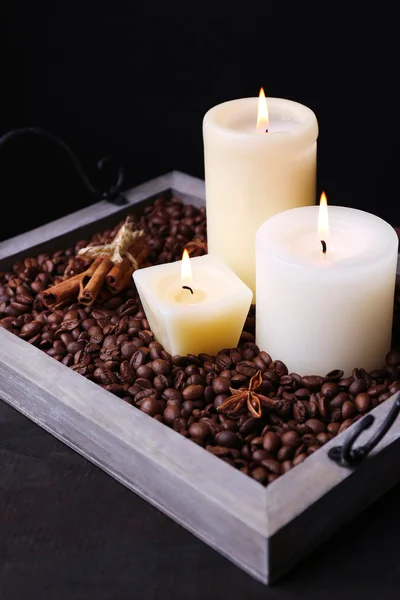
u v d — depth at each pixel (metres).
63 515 0.56
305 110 0.67
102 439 0.57
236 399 0.58
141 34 1.05
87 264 0.74
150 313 0.65
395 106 1.04
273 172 0.65
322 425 0.57
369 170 1.08
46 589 0.52
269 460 0.54
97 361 0.64
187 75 1.07
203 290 0.64
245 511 0.50
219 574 0.52
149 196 0.83
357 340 0.60
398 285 0.69
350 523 0.54
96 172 1.10
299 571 0.52
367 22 1.01
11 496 0.57
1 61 1.05
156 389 0.61
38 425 0.63
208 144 0.66
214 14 1.04
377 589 0.51
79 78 1.07
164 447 0.54
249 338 0.66
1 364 0.63
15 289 0.73
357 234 0.61
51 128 1.08
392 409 0.51
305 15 1.03
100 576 0.52
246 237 0.67
